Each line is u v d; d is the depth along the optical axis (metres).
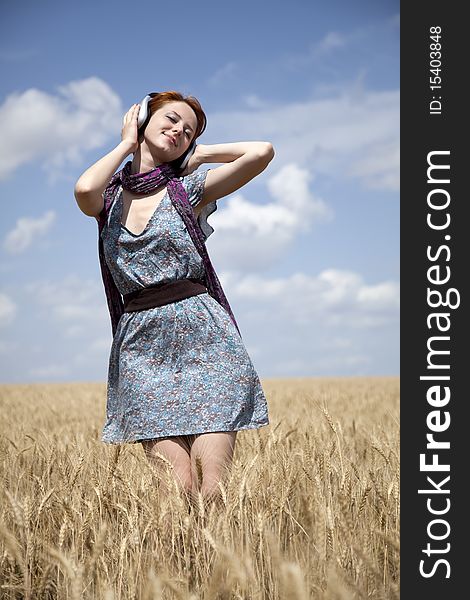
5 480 4.05
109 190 3.89
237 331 3.82
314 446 4.14
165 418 3.59
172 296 3.69
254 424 3.69
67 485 3.58
